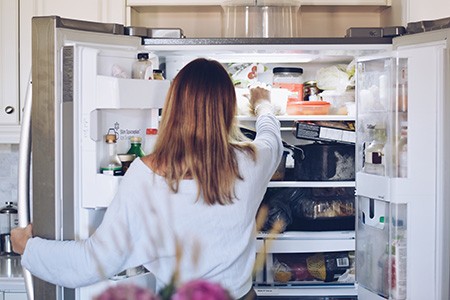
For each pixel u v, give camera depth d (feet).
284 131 9.02
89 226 6.55
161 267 5.59
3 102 9.32
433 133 7.06
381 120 7.41
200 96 5.67
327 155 8.42
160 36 7.27
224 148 5.67
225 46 7.32
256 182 5.86
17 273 9.27
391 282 7.29
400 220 7.27
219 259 5.61
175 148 5.62
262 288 8.36
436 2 8.53
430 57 7.00
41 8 9.21
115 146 6.57
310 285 8.49
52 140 6.49
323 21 9.96
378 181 7.39
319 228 8.55
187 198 5.57
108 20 9.15
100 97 6.38
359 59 7.54
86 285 5.88
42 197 6.56
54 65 6.45
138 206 5.60
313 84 8.70
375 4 9.26
